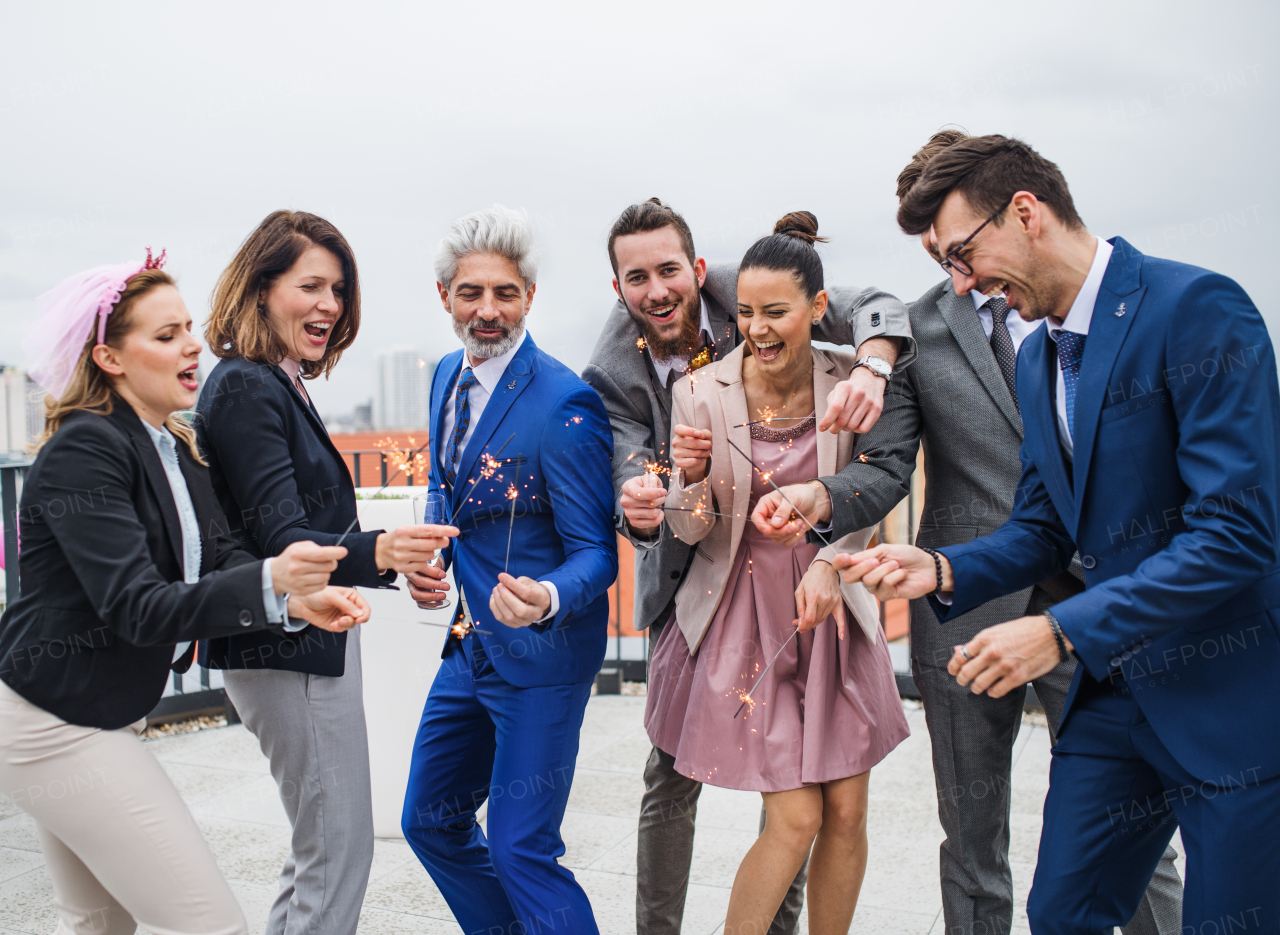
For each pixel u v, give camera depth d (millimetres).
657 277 2150
